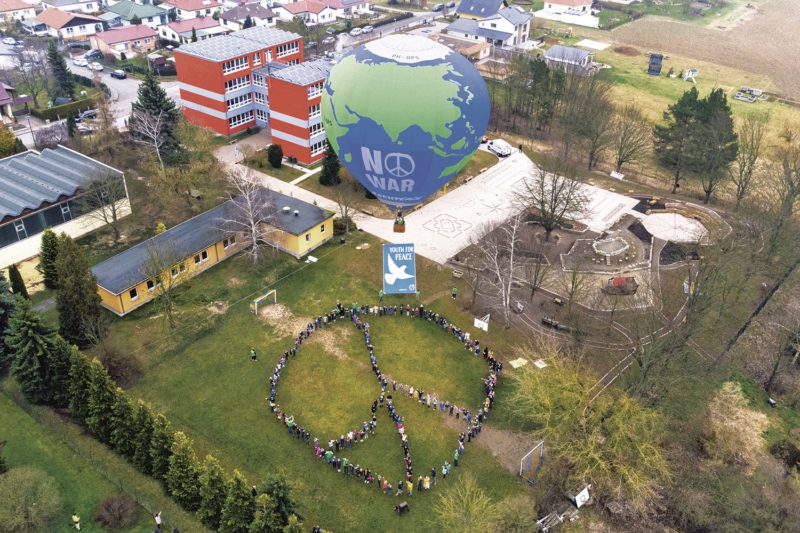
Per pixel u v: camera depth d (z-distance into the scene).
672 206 94.31
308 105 96.75
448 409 59.28
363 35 168.12
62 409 56.34
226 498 45.22
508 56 147.62
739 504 50.09
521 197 85.69
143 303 70.94
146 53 151.75
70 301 60.12
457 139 67.69
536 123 121.62
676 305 74.06
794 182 81.50
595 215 92.25
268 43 111.56
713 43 179.12
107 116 104.88
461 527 45.16
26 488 46.25
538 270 72.19
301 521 48.34
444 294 74.88
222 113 107.50
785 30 193.38
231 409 58.41
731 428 59.47
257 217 79.75
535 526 48.06
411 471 52.47
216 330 67.81
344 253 81.69
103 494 49.19
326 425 57.22
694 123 97.88
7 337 55.38
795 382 65.06
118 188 83.19
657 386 57.75
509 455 55.16
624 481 52.28
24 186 80.25
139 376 61.44
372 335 68.25
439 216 90.44
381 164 69.62
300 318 70.25
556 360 57.47
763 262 74.94
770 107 134.62
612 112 112.31
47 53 129.12
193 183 89.62
